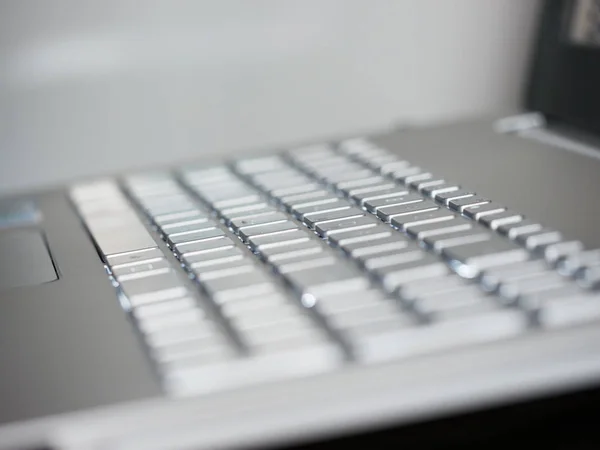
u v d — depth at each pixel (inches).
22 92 18.0
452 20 20.3
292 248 11.1
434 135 17.0
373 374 8.5
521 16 20.6
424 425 8.4
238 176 15.3
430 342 8.8
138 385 8.6
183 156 19.4
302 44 19.4
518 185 13.1
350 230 11.6
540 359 8.8
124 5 18.1
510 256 10.3
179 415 8.3
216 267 10.8
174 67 18.8
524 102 18.7
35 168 18.5
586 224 11.2
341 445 8.3
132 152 19.0
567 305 9.2
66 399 8.5
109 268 11.4
